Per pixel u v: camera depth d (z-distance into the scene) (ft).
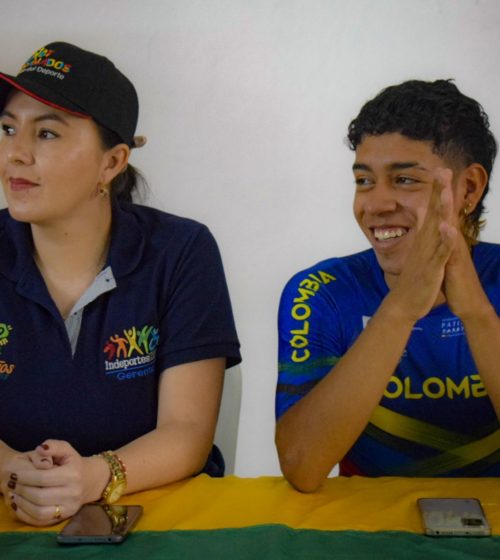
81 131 4.45
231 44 7.26
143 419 4.81
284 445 4.23
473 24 7.07
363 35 7.16
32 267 4.70
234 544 3.42
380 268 4.97
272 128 7.33
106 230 4.83
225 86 7.32
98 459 4.09
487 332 4.32
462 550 3.34
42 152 4.36
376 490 4.10
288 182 7.39
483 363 4.35
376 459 4.91
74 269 4.76
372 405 4.25
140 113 7.38
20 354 4.68
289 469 4.15
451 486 4.14
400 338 4.24
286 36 7.21
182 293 4.83
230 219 7.47
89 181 4.55
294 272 7.50
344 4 7.14
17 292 4.69
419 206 4.50
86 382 4.69
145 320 4.77
